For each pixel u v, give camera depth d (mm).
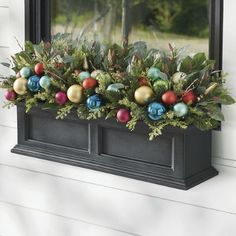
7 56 2533
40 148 2322
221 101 1957
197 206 2158
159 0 2275
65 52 2219
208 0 2160
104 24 2381
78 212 2428
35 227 2559
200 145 2051
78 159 2219
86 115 2102
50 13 2447
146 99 1964
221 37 2051
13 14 2484
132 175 2088
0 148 2613
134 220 2295
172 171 2016
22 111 2342
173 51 2068
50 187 2490
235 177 2078
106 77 2047
